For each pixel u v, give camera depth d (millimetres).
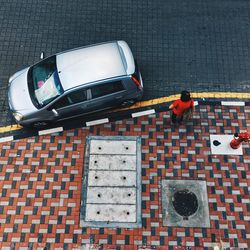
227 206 9922
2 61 12227
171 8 13383
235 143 10352
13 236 9547
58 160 10578
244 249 9391
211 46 12562
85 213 9781
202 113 11281
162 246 9414
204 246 9414
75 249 9391
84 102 10531
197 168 10430
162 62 12242
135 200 9945
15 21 12984
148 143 10797
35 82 10766
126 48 10898
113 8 13367
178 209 9852
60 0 13492
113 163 10445
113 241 9477
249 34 12836
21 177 10336
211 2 13492
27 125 10820
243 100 11547
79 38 12742
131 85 10555
